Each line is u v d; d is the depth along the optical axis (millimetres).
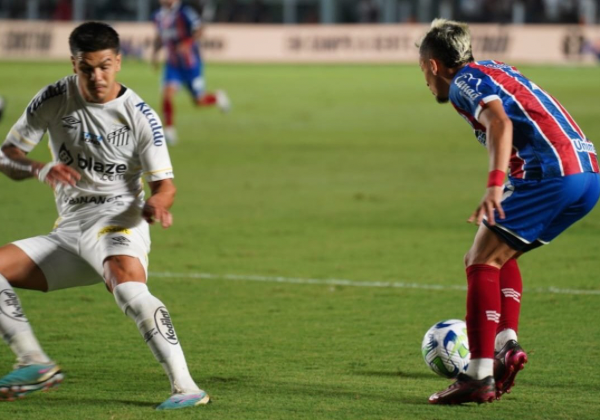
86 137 15789
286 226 34125
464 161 50719
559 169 15172
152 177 15773
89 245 15711
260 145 57031
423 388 16406
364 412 14820
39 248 15930
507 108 15336
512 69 15836
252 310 22766
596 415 14734
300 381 16812
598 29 112250
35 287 16062
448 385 16641
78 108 15734
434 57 16047
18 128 16047
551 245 30844
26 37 120500
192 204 38625
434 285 25422
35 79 91875
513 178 15508
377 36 119312
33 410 14812
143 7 132500
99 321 21625
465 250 30000
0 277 15250
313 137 60781
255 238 32000
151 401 15383
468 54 15945
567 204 15336
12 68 104000
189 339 20031
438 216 35938
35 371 14562
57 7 129875
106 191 16141
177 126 66688
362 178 45281
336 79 99500
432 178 45219
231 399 15492
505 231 15406
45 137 58406
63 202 16375
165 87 57969
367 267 27641
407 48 118875
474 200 39406
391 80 98250
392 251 29875
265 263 28203
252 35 121312
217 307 23094
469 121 15602
